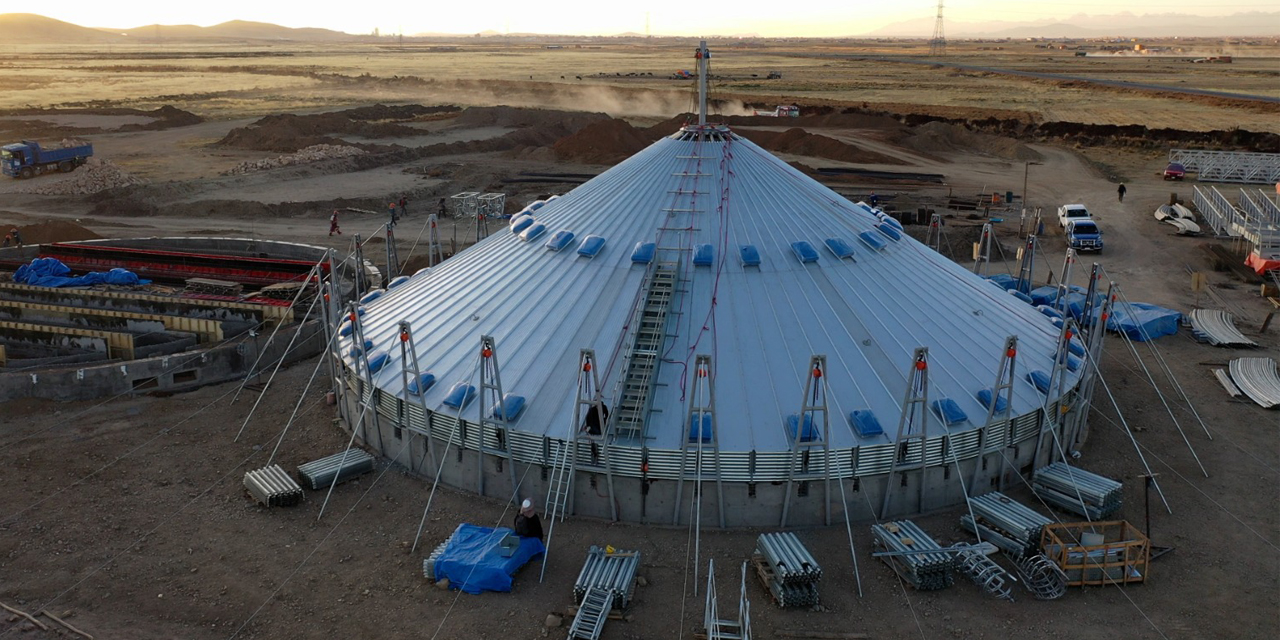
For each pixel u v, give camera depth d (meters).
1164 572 29.08
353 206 94.75
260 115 183.38
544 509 32.53
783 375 33.03
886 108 182.88
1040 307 44.62
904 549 28.58
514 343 35.69
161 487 34.59
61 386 42.78
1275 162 105.94
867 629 26.09
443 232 83.94
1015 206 92.94
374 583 28.33
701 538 30.77
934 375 33.97
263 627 26.08
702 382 32.03
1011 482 34.34
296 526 31.75
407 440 35.31
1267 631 25.98
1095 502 31.45
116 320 53.41
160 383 44.56
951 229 80.94
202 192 99.38
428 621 26.47
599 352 34.12
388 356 37.22
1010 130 149.38
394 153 125.88
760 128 153.75
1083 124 146.75
